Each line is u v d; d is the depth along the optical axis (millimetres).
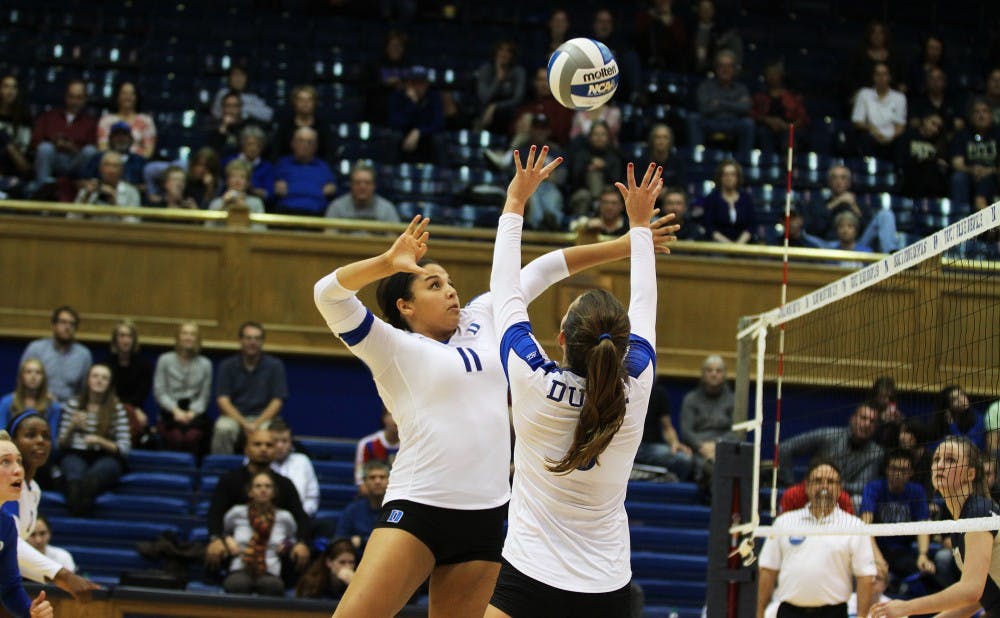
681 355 14586
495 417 5219
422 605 9758
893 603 6957
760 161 17109
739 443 7688
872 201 16688
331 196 15383
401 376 5172
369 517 11422
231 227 14508
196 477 12656
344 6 19641
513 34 19609
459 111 17812
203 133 17031
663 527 12500
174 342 14367
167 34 18953
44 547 10328
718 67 17672
